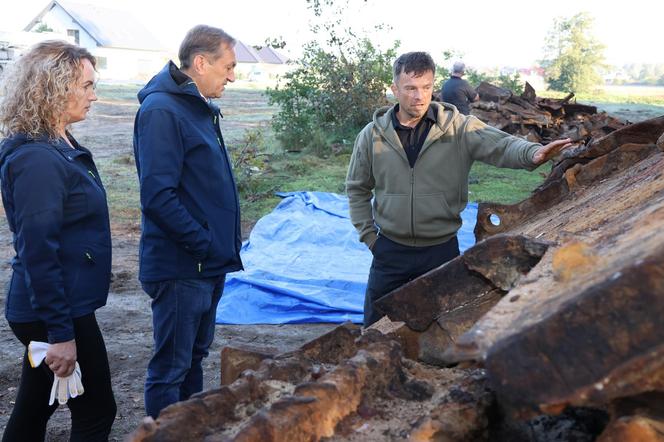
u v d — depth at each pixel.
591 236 1.74
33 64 2.63
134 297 6.32
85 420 2.94
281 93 15.43
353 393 1.50
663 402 1.18
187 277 3.26
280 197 10.33
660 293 1.02
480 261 1.76
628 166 2.88
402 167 3.56
